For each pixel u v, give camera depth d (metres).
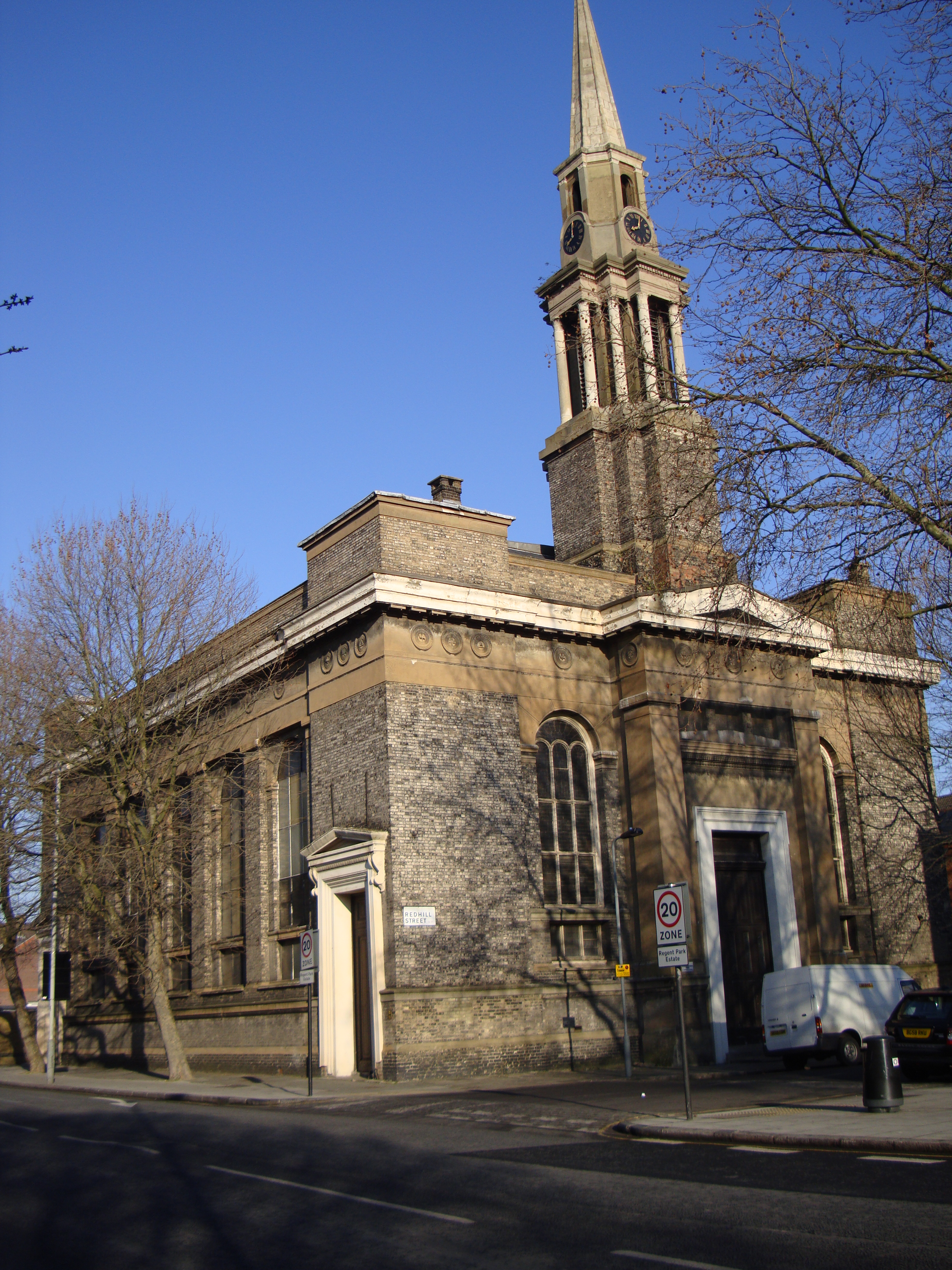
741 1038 32.12
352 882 28.58
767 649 34.69
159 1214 10.99
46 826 33.19
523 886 29.52
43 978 44.81
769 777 34.84
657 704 31.77
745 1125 15.45
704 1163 12.86
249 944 33.81
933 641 34.09
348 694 29.95
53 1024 34.56
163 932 32.91
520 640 31.33
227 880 36.12
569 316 40.69
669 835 31.06
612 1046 29.88
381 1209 10.67
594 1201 10.67
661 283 39.31
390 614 28.98
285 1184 12.24
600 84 42.19
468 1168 12.95
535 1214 10.21
